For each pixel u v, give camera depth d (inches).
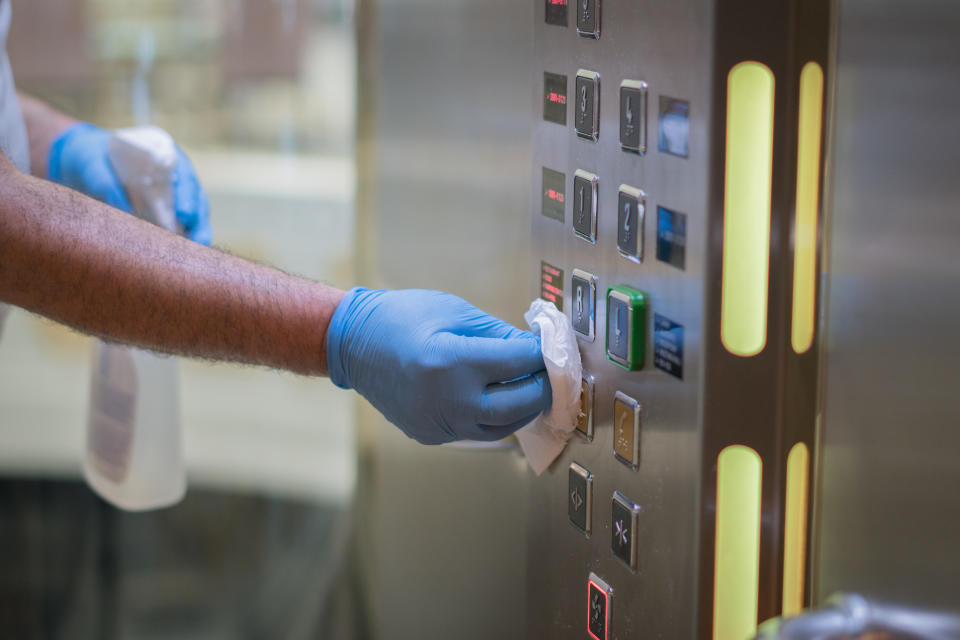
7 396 98.6
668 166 22.4
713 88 20.7
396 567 49.5
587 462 27.4
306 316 30.2
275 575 95.0
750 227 21.3
